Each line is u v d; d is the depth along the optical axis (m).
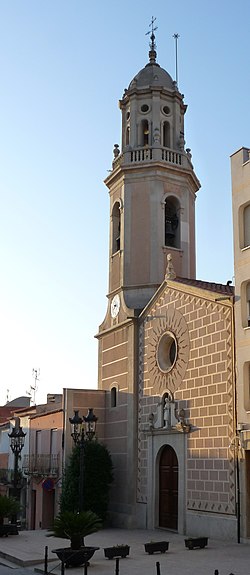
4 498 28.61
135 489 31.92
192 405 27.86
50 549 23.23
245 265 25.41
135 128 38.09
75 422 26.72
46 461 40.09
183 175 37.25
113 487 33.94
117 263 36.94
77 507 31.62
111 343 36.38
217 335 26.58
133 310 34.00
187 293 29.20
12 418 50.78
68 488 32.31
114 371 35.62
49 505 40.09
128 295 35.38
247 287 25.50
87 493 31.89
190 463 27.47
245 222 26.12
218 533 24.95
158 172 36.56
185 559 20.06
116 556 20.59
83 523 19.67
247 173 26.00
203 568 18.17
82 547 19.73
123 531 29.80
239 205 26.17
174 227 36.94
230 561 19.44
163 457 30.41
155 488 30.34
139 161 36.94
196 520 26.52
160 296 31.78
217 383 26.19
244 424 24.05
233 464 24.53
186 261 36.12
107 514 32.75
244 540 23.47
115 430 34.72
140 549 23.03
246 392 24.38
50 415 40.94
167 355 31.25
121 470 33.41
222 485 25.11
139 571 18.00
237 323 25.27
